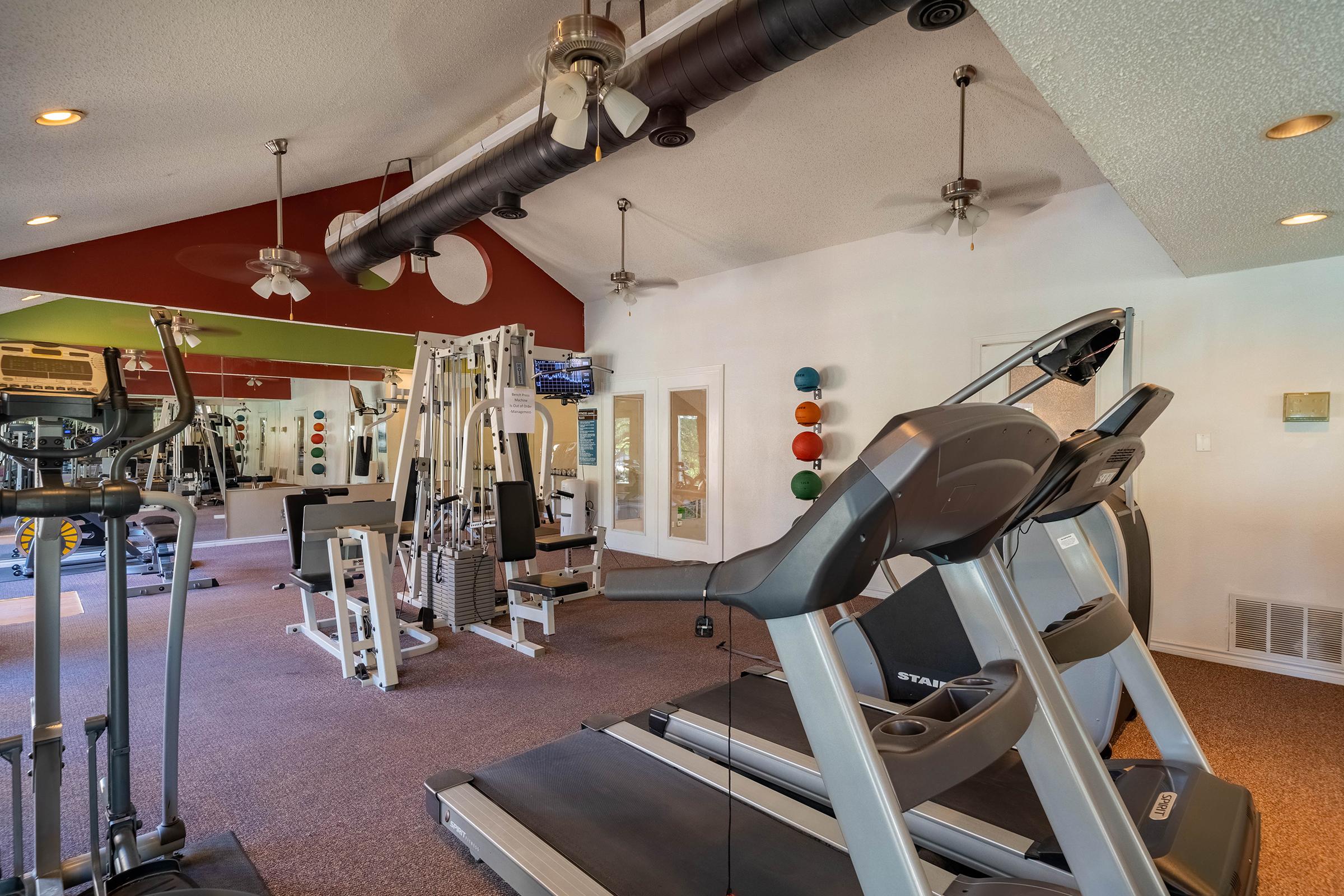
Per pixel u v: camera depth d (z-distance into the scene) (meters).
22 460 1.60
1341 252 3.52
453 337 5.27
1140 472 4.19
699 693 2.96
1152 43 1.72
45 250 5.03
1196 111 2.07
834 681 0.86
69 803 2.40
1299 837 2.19
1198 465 4.01
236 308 5.84
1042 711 1.11
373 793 2.46
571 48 2.36
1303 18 1.60
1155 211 2.92
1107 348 2.14
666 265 6.65
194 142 3.78
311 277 6.22
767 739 2.43
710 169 4.93
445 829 2.23
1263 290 3.80
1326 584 3.64
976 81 3.60
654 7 3.33
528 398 4.86
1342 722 3.08
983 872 1.75
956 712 1.06
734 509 6.39
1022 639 1.15
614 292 5.83
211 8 2.46
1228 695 3.42
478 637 4.41
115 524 1.76
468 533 5.12
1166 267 4.09
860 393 5.48
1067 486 1.39
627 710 3.20
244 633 4.44
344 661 3.59
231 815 2.32
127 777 1.82
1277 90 1.93
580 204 5.95
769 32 2.64
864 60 3.60
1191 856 1.40
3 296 5.27
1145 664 1.84
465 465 4.74
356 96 3.77
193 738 2.91
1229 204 2.83
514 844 1.84
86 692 3.42
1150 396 1.46
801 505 5.90
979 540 1.08
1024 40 1.73
